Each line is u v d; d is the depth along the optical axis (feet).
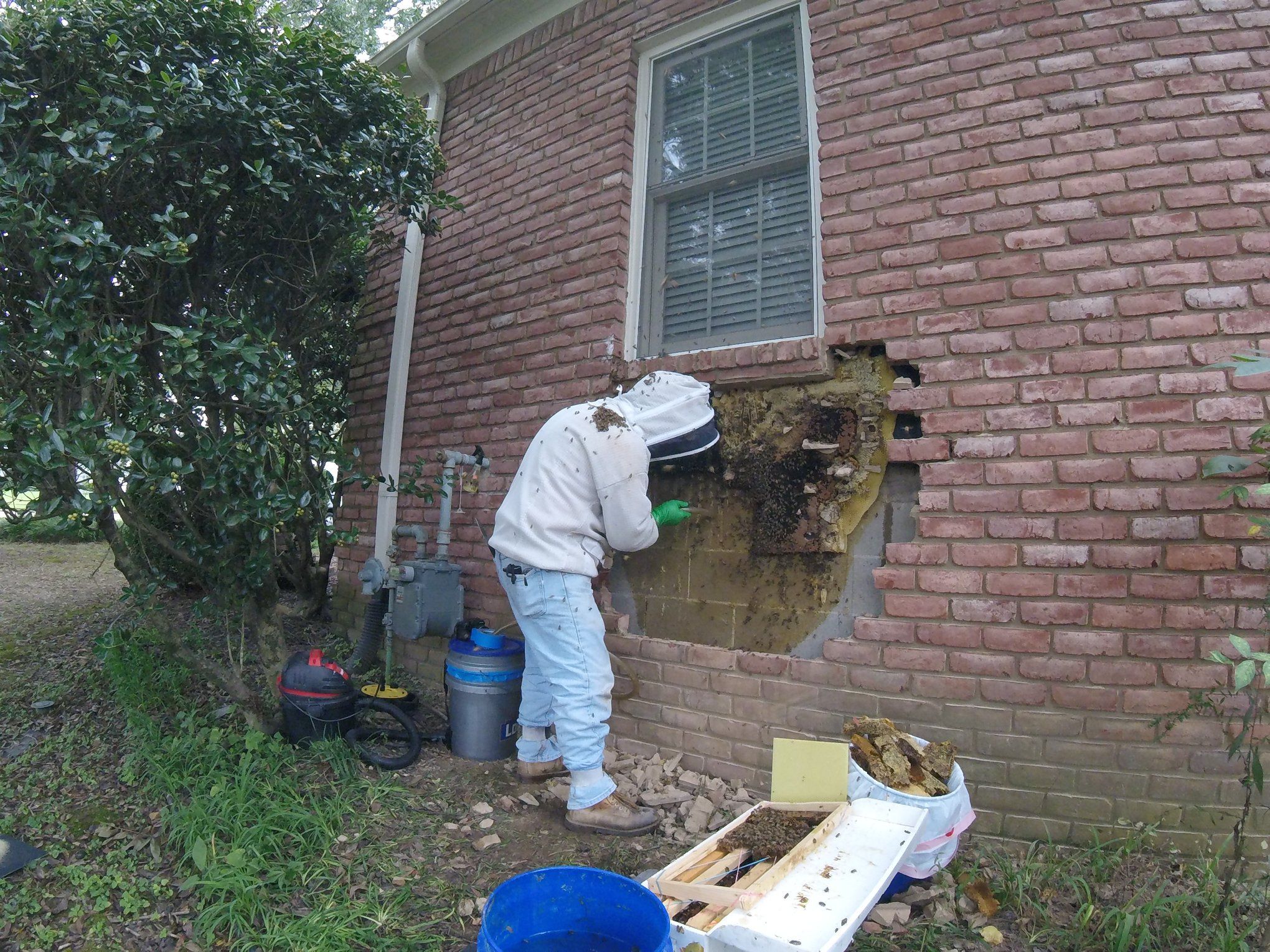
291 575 17.28
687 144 13.48
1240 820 7.53
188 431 11.04
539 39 15.28
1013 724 9.14
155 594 11.85
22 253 10.25
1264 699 8.40
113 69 10.15
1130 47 9.73
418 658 14.85
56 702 12.87
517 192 14.90
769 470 11.21
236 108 10.53
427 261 16.38
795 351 10.83
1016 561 9.31
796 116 12.33
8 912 7.64
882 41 11.02
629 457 9.68
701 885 6.23
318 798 9.68
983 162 10.10
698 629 11.78
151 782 9.82
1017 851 8.87
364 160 12.32
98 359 9.14
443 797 10.21
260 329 12.40
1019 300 9.67
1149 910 7.06
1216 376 8.81
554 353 13.51
